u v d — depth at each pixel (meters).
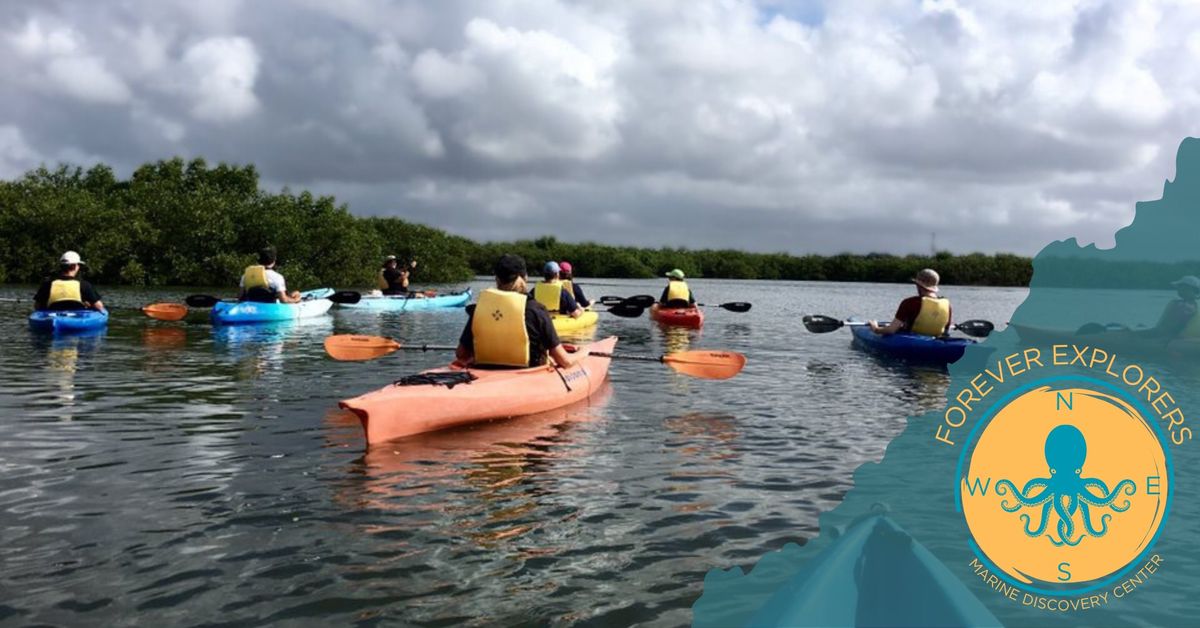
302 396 7.61
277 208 33.81
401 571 3.59
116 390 7.76
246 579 3.48
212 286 30.38
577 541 4.00
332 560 3.71
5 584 3.38
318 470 5.16
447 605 3.26
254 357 10.27
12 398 7.27
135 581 3.44
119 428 6.19
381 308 19.97
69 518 4.20
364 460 5.42
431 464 5.37
